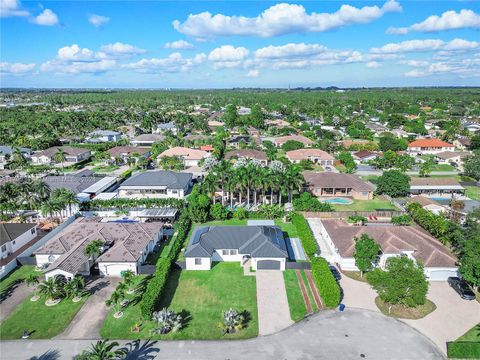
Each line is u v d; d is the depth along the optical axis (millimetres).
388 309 53156
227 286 59312
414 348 45469
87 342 46344
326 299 52750
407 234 68000
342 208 97250
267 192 103688
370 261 59719
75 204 90062
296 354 44281
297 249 73062
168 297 56125
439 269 60438
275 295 56750
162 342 46312
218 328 48969
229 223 84500
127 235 70188
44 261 65938
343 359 43469
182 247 72625
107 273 62469
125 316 51500
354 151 167625
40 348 45312
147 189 103500
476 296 56469
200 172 130750
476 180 125250
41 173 128625
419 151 169000
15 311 52656
